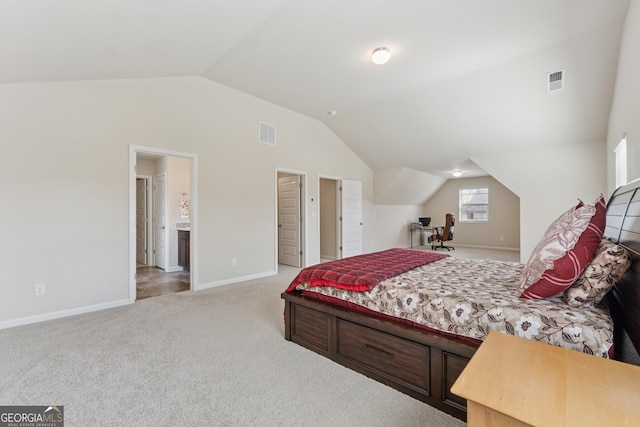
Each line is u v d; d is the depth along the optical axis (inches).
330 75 152.8
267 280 184.5
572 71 135.9
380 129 221.5
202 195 164.1
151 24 93.4
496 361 37.6
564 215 69.0
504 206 318.3
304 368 81.1
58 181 118.7
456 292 68.7
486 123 183.9
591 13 104.3
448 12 102.7
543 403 29.3
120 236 134.7
